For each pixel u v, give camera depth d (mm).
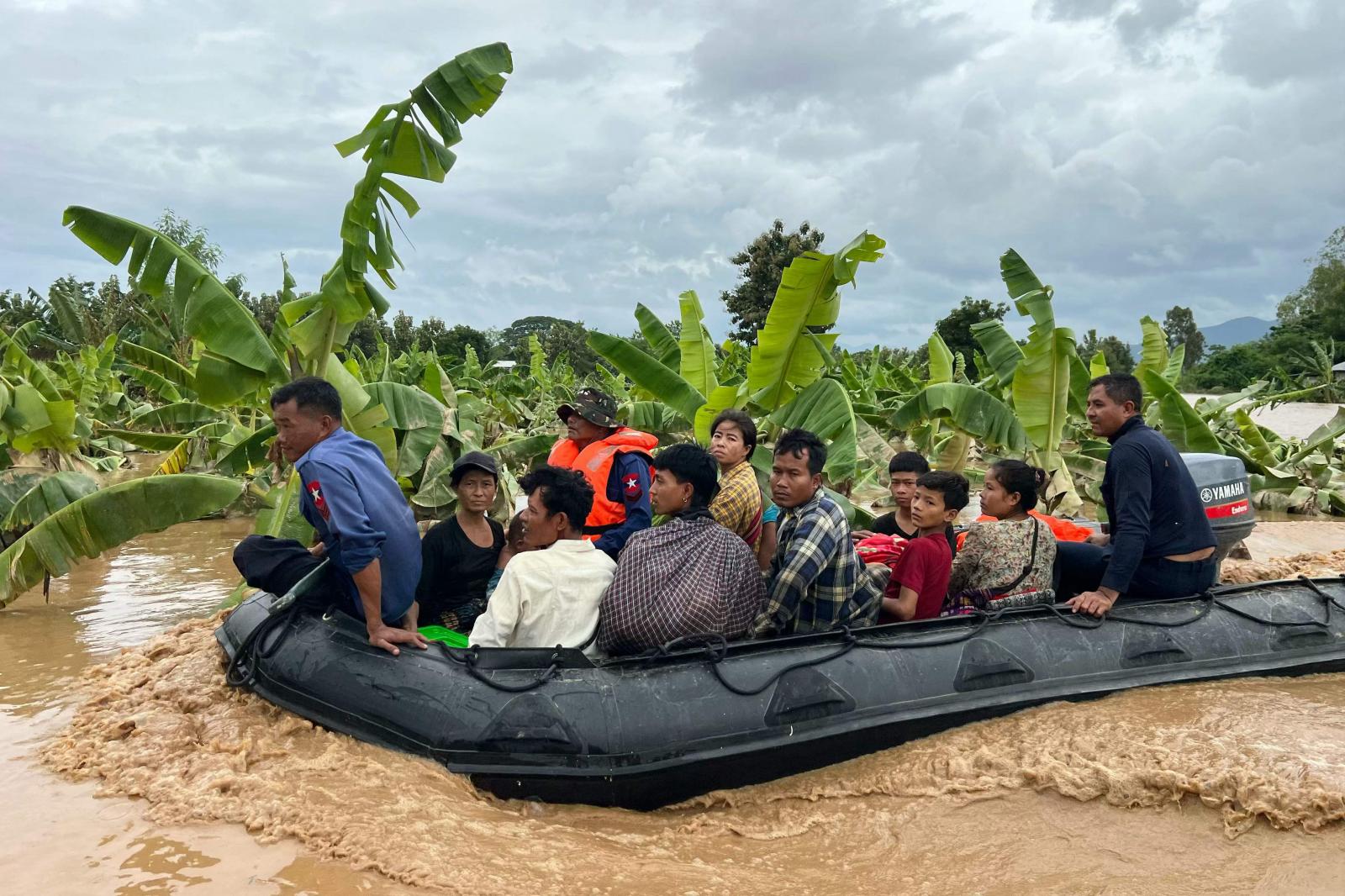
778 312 7934
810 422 7848
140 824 3049
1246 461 13320
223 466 8406
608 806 3412
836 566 4086
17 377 9852
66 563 6121
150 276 6195
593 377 31641
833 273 7668
